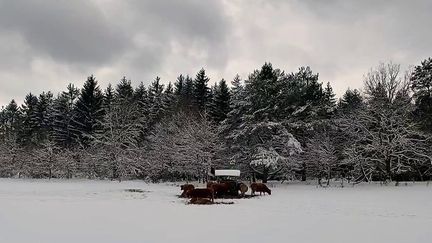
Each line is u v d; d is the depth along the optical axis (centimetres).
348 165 3959
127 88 7419
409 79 3597
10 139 5525
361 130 3722
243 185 2720
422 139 3544
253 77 4050
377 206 1922
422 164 3566
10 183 3700
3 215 1452
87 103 6700
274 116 4038
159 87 8238
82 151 4984
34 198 2228
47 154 4800
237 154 3928
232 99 4544
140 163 4472
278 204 2042
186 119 4881
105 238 1050
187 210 1747
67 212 1584
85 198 2298
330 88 6291
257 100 3950
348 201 2180
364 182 3691
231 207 1895
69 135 6762
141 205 1938
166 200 2256
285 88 4150
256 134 3962
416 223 1365
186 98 6656
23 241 998
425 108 3912
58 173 4775
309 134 4219
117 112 5269
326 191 2941
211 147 4144
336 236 1105
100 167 4675
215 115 5772
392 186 3178
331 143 3881
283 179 4134
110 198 2334
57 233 1112
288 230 1197
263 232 1159
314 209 1811
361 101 4494
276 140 3881
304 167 4259
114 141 4703
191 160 4056
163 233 1131
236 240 1038
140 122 5912
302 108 4003
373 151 3550
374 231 1193
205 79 7288
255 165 3738
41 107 7969
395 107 3447
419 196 2422
